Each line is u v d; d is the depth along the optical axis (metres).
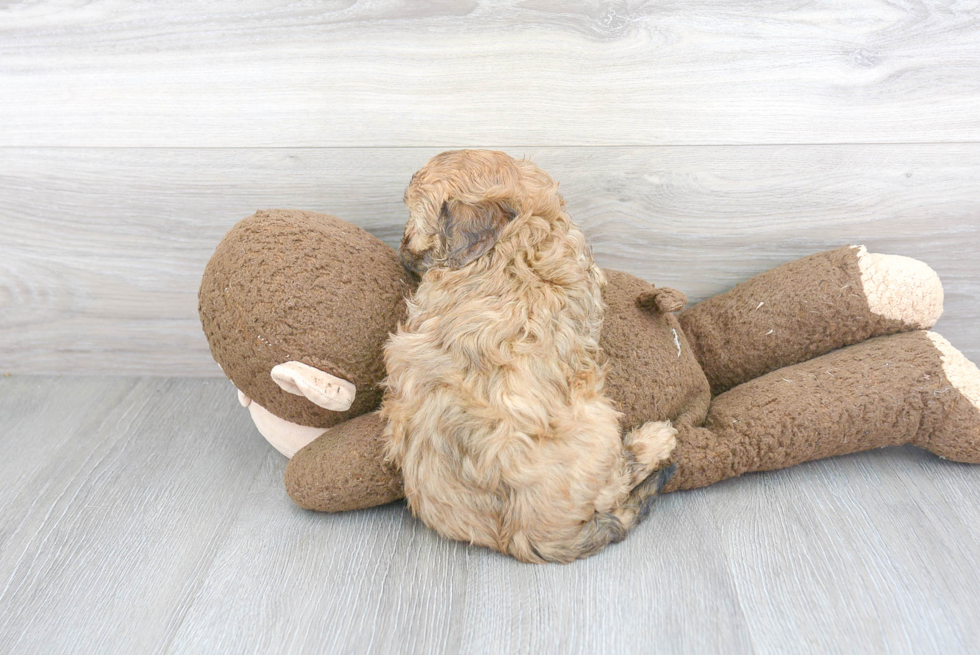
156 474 1.84
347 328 1.58
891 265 1.81
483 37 1.74
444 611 1.40
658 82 1.79
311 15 1.73
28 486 1.78
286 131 1.87
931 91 1.79
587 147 1.87
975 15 1.70
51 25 1.76
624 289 1.84
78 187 1.96
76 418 2.08
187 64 1.80
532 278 1.43
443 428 1.41
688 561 1.50
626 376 1.68
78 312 2.17
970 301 2.06
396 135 1.86
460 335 1.41
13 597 1.45
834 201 1.93
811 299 1.84
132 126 1.88
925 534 1.56
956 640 1.30
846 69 1.77
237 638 1.35
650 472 1.60
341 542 1.59
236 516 1.68
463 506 1.46
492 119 1.84
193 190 1.95
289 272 1.56
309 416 1.67
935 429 1.70
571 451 1.41
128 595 1.45
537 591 1.44
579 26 1.72
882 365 1.72
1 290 2.13
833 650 1.29
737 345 1.92
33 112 1.86
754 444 1.67
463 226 1.45
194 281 2.11
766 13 1.71
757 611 1.38
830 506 1.66
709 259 2.02
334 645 1.33
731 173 1.90
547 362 1.41
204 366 2.27
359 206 1.95
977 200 1.91
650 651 1.30
